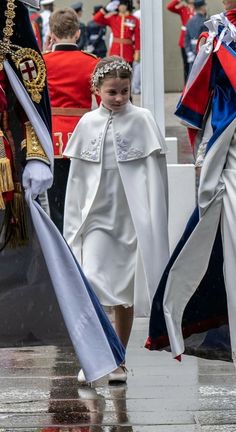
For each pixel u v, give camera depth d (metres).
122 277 8.06
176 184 11.30
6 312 6.79
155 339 7.65
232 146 7.49
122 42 28.47
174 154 12.96
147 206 7.98
